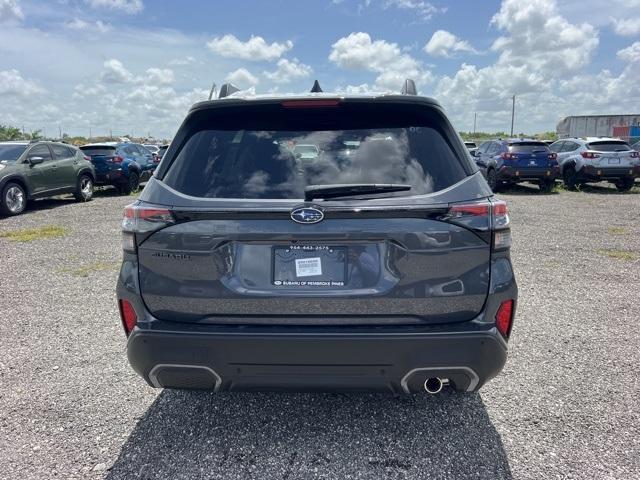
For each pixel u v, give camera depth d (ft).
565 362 12.16
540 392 10.69
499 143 55.01
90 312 15.98
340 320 7.70
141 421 9.69
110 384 11.18
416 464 8.32
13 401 10.44
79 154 46.98
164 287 7.95
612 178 52.75
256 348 7.59
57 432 9.32
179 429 9.41
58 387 11.05
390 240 7.54
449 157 7.98
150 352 7.86
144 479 8.00
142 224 7.92
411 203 7.48
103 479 8.00
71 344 13.42
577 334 13.92
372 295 7.60
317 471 8.17
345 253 7.64
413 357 7.52
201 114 8.51
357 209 7.45
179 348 7.74
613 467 8.20
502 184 53.88
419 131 8.19
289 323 7.76
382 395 10.61
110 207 42.70
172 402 10.39
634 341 13.42
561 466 8.23
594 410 9.96
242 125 8.43
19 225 33.30
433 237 7.52
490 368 7.77
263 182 7.83
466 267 7.64
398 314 7.66
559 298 17.16
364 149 8.01
